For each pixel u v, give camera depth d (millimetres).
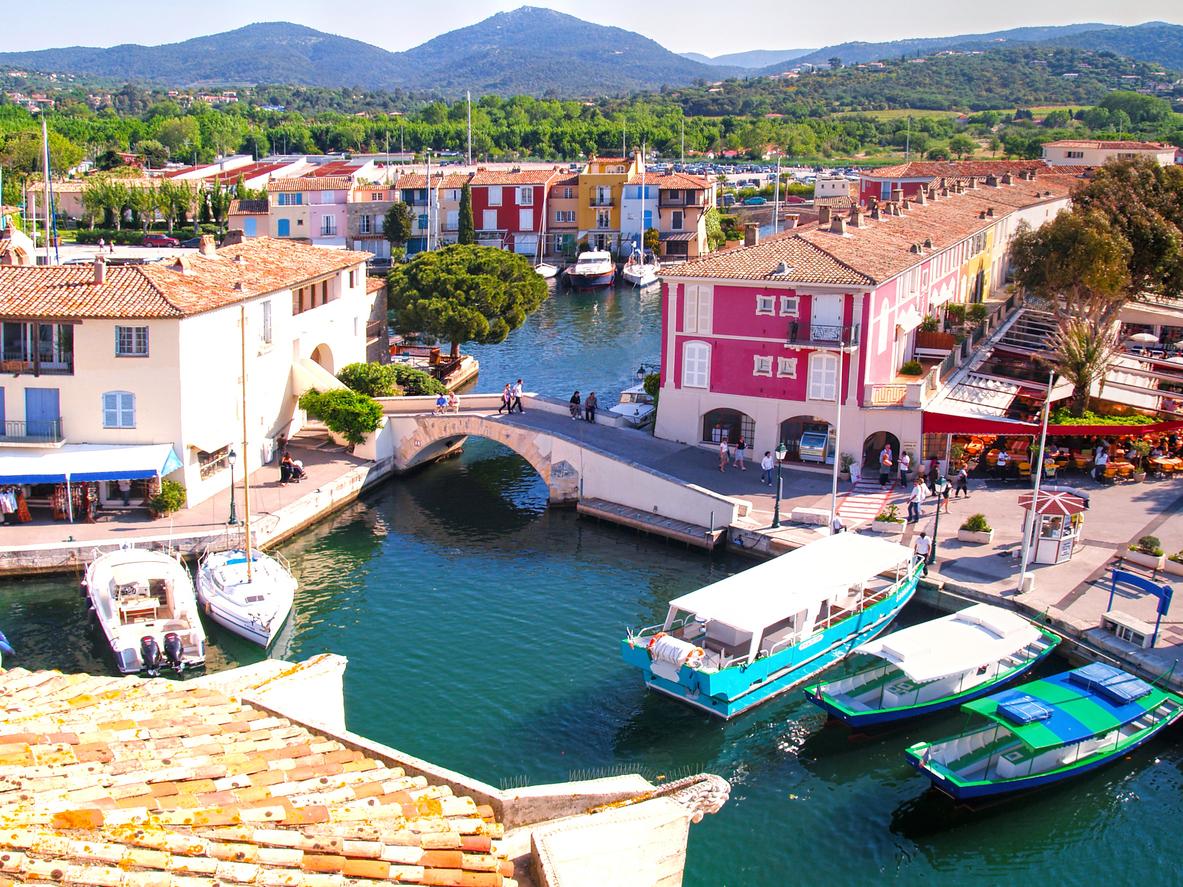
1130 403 59625
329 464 56906
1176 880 26422
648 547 48938
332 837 13008
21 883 10609
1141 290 60812
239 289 53156
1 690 17859
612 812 16281
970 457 54500
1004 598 39156
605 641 39156
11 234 58906
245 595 39844
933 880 26344
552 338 98062
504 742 32281
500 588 44156
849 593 39188
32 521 47438
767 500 50062
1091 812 28922
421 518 53031
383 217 138375
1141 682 31500
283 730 17109
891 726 33000
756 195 192625
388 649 38562
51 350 47500
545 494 57156
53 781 13242
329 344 66188
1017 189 98938
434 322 75875
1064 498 40812
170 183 154875
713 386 56469
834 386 53375
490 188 143000
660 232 144875
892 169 124312
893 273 54375
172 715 16812
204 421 50000
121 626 37688
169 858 11625
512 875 14531
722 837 27953
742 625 33688
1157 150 143375
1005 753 29984
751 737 32875
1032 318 77312
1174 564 41094
